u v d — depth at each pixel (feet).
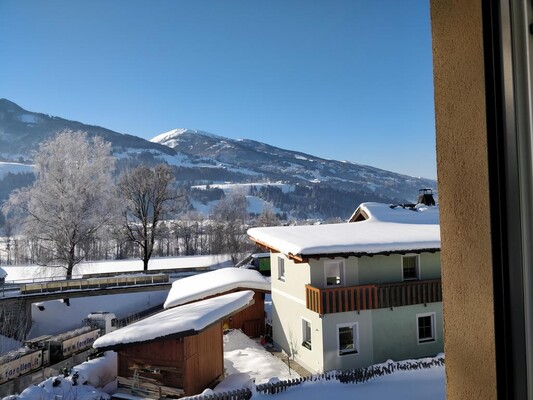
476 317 4.14
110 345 38.09
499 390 3.59
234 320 63.93
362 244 42.78
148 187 123.03
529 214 3.37
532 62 3.37
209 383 41.19
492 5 3.66
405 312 45.21
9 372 56.80
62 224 96.63
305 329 48.19
